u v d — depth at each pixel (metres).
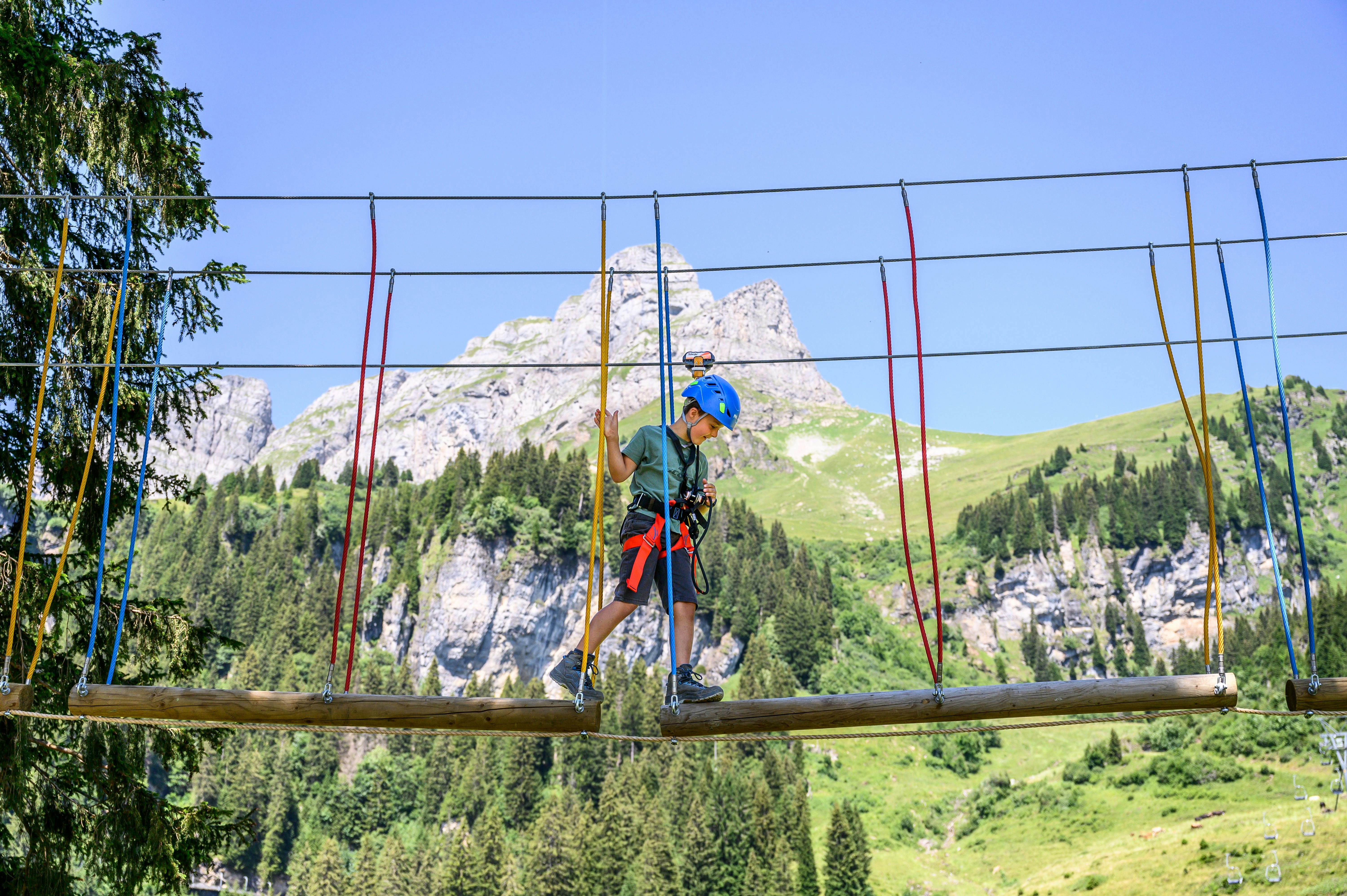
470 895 109.00
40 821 11.90
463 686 187.25
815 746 160.00
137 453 13.72
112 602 12.86
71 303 12.64
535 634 190.75
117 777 12.11
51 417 12.55
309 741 150.38
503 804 139.50
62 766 12.45
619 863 109.81
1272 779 121.19
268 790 140.88
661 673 178.00
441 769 146.00
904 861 132.88
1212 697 6.27
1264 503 6.48
